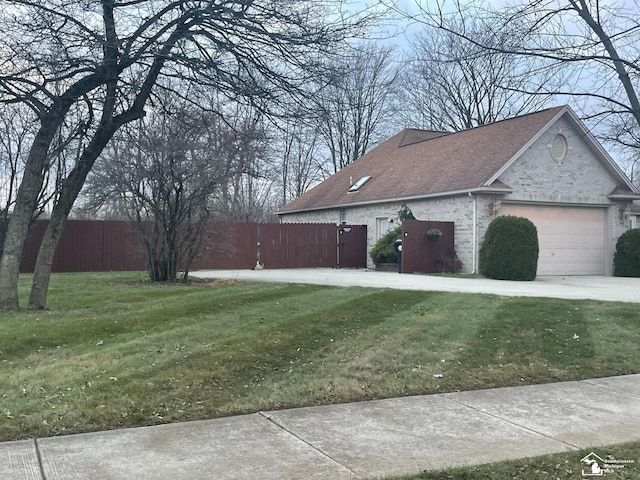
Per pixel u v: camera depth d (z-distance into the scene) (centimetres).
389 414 536
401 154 2930
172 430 482
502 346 793
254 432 480
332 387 607
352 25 927
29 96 944
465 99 3422
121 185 1772
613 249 2281
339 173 3447
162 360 680
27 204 1026
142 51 917
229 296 1212
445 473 400
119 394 561
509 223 1880
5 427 475
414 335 831
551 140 2155
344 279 1775
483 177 2045
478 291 1386
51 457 419
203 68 940
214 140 1484
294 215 3428
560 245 2230
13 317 928
